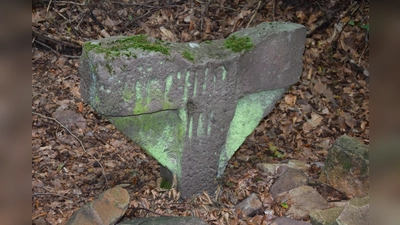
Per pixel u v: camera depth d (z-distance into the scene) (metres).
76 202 4.30
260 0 7.21
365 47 6.80
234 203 4.20
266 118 5.76
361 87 6.40
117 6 7.25
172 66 3.60
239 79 3.90
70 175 4.77
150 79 3.57
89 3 7.11
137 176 4.78
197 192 4.20
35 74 6.25
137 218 3.83
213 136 4.00
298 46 4.09
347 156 4.36
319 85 6.32
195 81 3.72
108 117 3.72
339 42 6.96
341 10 7.32
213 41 3.98
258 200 4.06
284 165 4.70
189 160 4.04
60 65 6.43
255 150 5.26
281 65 4.05
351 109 6.03
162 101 3.69
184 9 7.28
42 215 4.03
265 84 4.05
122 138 5.43
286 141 5.45
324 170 4.57
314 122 5.74
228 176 4.62
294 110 5.90
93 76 3.46
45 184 4.59
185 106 3.79
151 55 3.50
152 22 7.11
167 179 4.50
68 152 5.13
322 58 6.74
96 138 5.41
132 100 3.57
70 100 5.91
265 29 4.01
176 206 4.09
